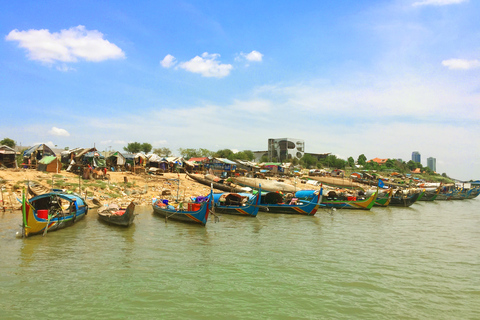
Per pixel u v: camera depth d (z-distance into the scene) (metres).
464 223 36.22
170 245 21.78
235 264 18.20
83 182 41.88
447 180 180.62
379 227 31.83
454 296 14.66
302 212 38.91
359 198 48.69
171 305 13.05
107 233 24.52
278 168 95.19
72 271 16.34
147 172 61.22
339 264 18.72
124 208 31.44
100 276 15.81
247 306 13.16
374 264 18.91
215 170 75.38
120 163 59.00
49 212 25.25
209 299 13.68
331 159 169.00
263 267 17.83
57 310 12.38
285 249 21.78
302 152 171.88
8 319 11.63
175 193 46.44
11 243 20.70
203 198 36.56
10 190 33.97
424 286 15.72
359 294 14.60
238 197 40.12
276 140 169.88
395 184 97.06
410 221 36.84
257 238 24.95
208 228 28.12
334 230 29.41
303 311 12.89
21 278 15.24
